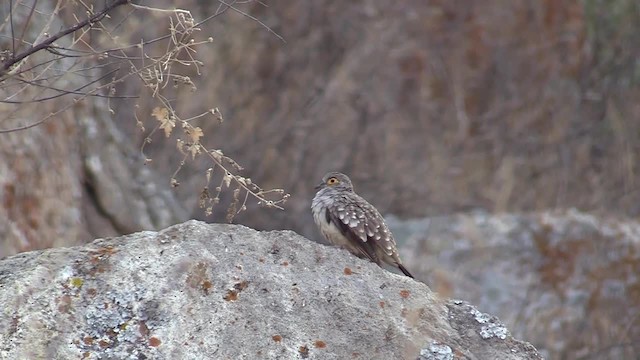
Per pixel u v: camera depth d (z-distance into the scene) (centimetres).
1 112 1328
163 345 712
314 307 747
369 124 2159
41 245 1441
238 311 734
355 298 757
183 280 737
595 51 2339
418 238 1656
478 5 2353
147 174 1666
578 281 1614
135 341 712
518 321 1556
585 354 1548
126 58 845
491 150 2166
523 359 757
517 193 2059
